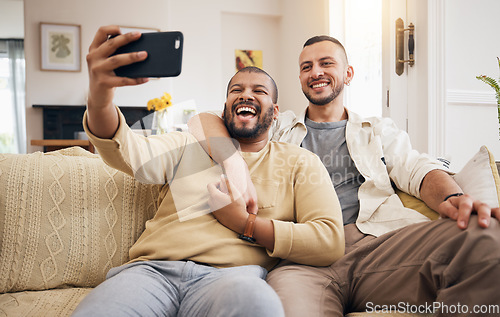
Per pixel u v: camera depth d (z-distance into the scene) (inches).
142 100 213.0
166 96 139.3
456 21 123.3
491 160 51.3
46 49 203.3
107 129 40.2
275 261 49.7
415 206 55.2
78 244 49.3
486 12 126.6
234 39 237.5
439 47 120.6
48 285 47.8
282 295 41.2
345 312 47.6
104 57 35.5
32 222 48.4
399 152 60.9
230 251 44.9
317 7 195.8
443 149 121.0
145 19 213.6
